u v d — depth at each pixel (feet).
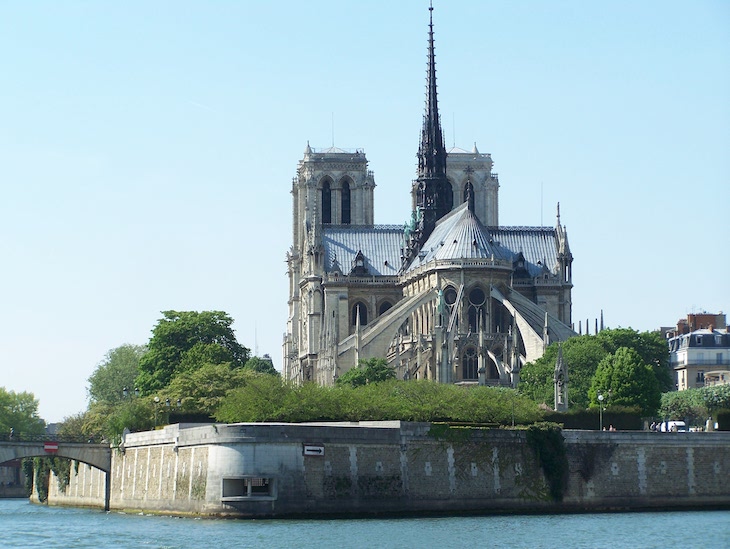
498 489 591.78
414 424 583.17
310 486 563.07
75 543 495.41
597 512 601.21
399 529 520.83
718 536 495.41
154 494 636.48
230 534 507.30
